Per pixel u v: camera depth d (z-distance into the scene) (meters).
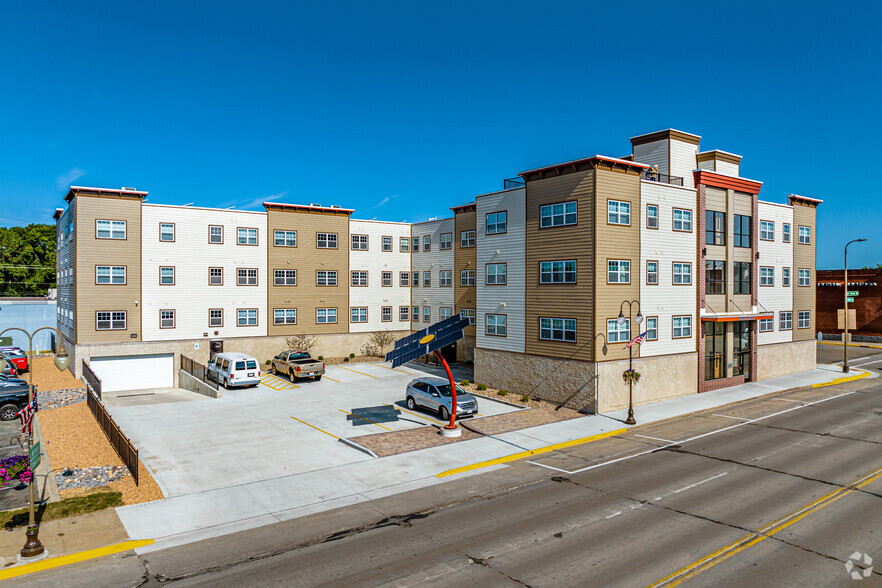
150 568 12.02
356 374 39.06
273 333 43.19
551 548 12.65
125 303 37.22
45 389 32.53
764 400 30.28
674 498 15.76
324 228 45.59
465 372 39.50
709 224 32.31
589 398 27.00
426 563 12.02
